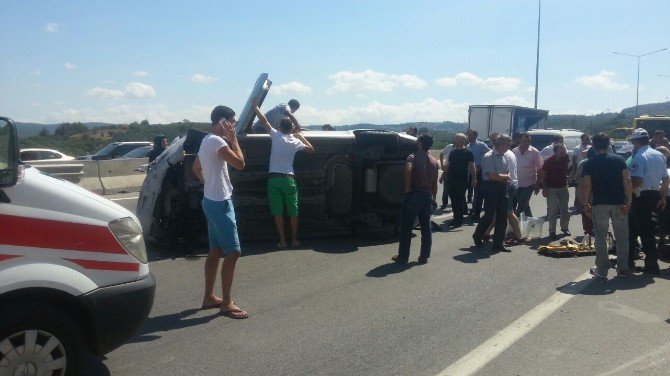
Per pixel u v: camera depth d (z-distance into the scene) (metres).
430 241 8.75
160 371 4.96
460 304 6.79
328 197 10.18
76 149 34.44
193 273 8.05
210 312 6.46
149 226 9.27
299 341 5.62
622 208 7.92
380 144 10.33
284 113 10.25
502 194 9.60
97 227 4.42
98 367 5.03
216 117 6.20
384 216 10.48
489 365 5.09
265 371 4.96
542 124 31.19
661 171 8.27
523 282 7.76
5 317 3.96
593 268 8.13
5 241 4.07
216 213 6.14
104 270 4.42
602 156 7.97
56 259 4.23
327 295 7.10
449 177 11.96
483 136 28.08
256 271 8.21
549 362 5.16
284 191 9.42
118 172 18.88
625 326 6.09
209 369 5.00
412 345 5.53
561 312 6.53
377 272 8.20
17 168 4.25
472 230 11.69
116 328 4.46
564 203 10.95
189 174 9.23
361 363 5.12
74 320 4.35
